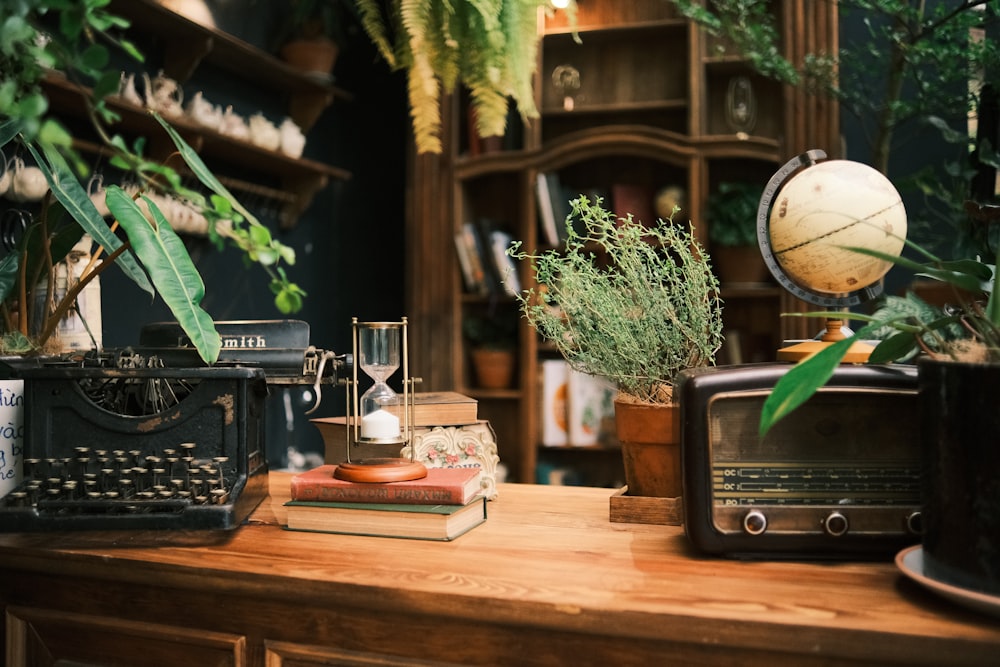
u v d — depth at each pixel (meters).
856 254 1.20
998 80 2.49
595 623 0.92
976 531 0.87
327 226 3.97
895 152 3.58
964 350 0.99
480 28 1.55
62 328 1.67
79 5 1.05
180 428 1.32
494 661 0.99
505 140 3.95
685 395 1.12
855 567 1.08
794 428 1.11
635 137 3.62
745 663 0.90
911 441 1.10
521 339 3.83
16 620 1.21
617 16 4.02
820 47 3.47
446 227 3.94
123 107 2.47
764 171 3.84
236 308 3.38
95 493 1.27
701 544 1.10
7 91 0.97
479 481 1.35
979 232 2.15
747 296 3.76
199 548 1.17
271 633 1.09
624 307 1.33
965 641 0.81
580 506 1.48
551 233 3.77
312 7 3.54
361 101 4.23
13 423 1.35
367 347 1.40
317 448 3.91
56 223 1.58
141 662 1.16
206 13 2.97
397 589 0.99
